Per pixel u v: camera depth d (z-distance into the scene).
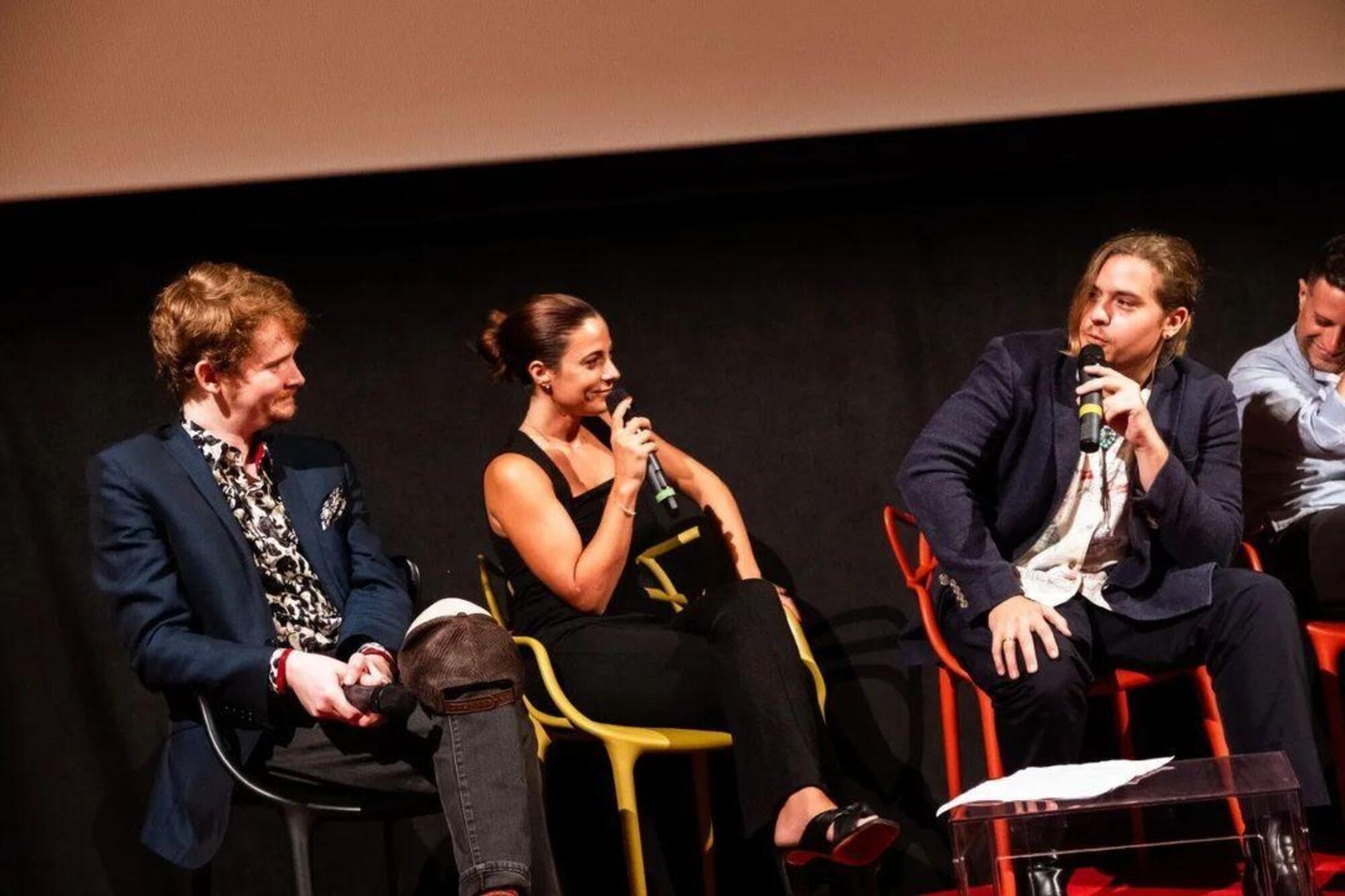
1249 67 3.75
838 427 3.77
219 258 3.71
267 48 3.62
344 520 2.95
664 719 2.93
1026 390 3.06
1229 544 2.94
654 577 3.62
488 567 3.30
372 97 3.64
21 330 3.66
